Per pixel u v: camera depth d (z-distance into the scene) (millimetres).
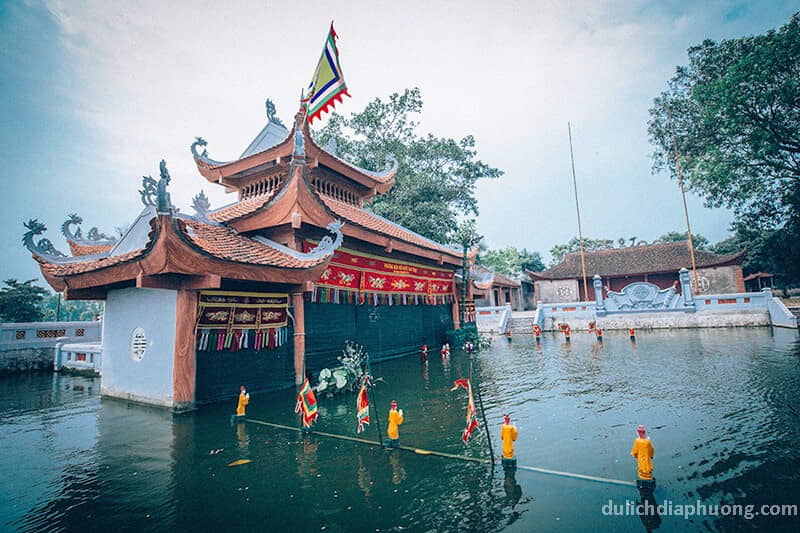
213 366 12000
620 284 49781
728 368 15305
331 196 20469
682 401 11008
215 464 7566
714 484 6270
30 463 7777
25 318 40188
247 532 5320
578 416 10078
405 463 7414
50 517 5809
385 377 16188
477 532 5148
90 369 19109
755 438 8055
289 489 6500
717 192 35938
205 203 14367
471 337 26531
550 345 26531
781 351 18781
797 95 29078
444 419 10242
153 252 10352
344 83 14039
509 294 61781
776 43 28844
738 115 31844
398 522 5445
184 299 11281
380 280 19281
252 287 12898
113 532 5410
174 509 5961
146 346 12242
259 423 10031
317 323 15602
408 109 40250
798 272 41156
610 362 18266
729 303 32750
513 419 10055
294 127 14445
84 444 8789
